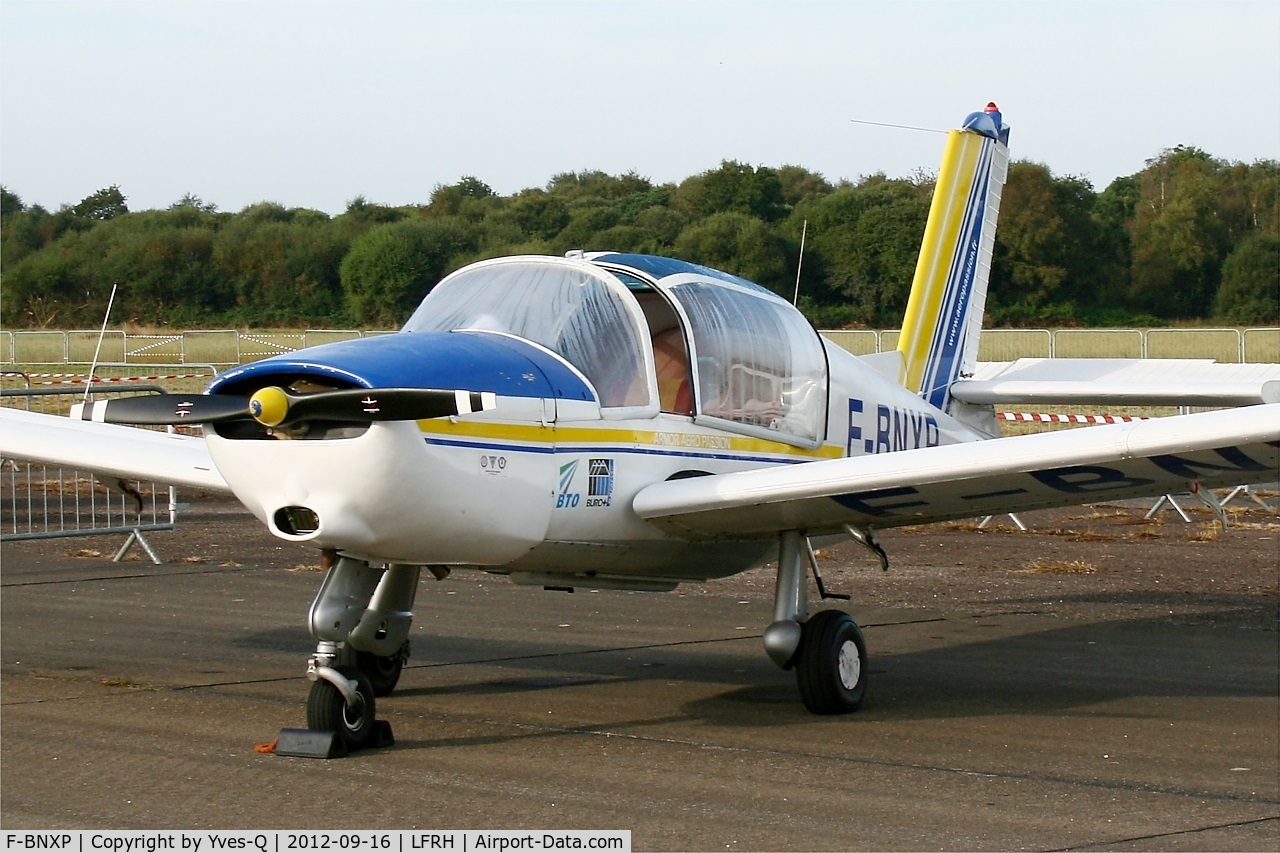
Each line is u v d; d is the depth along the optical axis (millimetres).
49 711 11305
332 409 9055
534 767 9562
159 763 9586
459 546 9852
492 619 16469
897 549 22359
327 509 9281
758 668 13531
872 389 13828
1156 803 8711
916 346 16250
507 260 11570
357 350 9562
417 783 9102
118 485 13320
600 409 10648
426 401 8914
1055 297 80750
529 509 10086
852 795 8859
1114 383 15328
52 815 8344
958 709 11648
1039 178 81188
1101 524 25391
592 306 11078
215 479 11781
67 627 15508
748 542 12359
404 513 9367
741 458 11938
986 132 17000
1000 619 16391
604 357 10922
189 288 85000
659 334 11594
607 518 10766
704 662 13852
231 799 8711
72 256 88938
